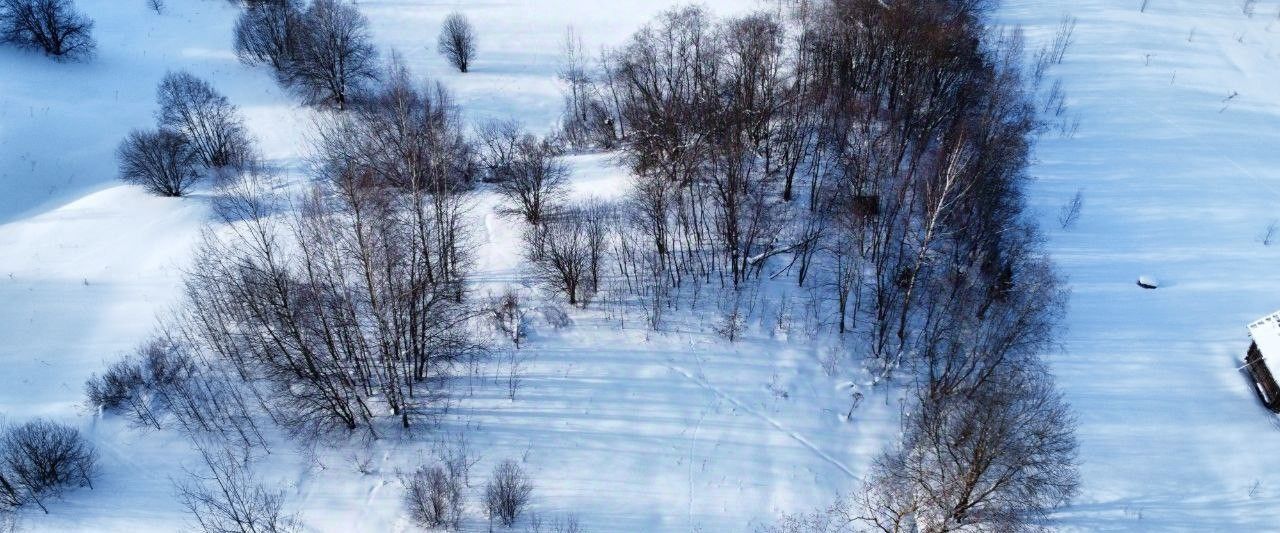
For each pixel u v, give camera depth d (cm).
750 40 6806
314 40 7500
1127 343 5112
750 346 4953
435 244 5103
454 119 7231
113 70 8012
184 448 4275
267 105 7781
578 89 8100
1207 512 4094
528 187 5672
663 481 4259
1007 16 9850
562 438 4416
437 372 4684
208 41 8762
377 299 4197
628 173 6281
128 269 5422
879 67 6688
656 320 5034
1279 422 4584
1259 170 6981
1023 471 3881
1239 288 5575
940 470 4075
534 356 4838
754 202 5600
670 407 4619
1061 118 7712
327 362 4334
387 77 8031
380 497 4097
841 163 5772
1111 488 4206
